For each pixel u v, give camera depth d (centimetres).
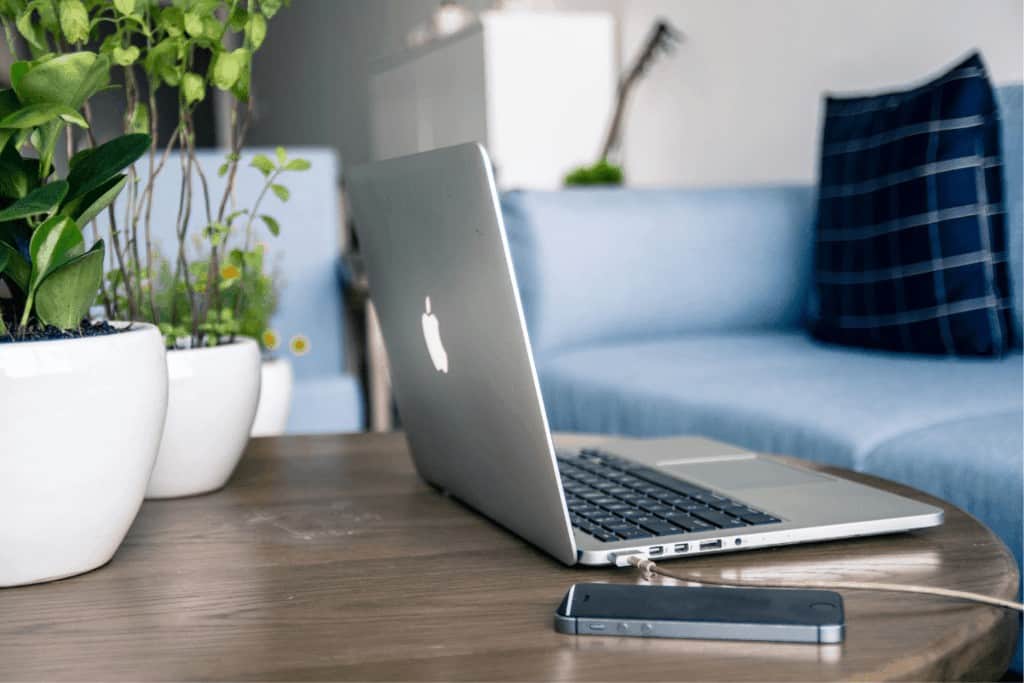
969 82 182
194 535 87
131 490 77
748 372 183
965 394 152
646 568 71
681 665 56
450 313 80
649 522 79
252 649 61
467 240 74
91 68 74
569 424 209
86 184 77
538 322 227
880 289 193
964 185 180
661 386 183
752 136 336
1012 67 241
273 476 108
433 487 101
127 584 74
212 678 57
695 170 365
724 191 242
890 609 64
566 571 74
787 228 241
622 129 404
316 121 754
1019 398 150
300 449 121
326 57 721
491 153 400
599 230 228
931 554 75
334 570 76
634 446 111
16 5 87
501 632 62
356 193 96
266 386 183
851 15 291
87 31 88
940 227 182
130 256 107
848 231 202
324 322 263
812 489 88
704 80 356
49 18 88
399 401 102
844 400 154
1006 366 173
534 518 76
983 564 72
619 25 404
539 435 71
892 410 146
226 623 65
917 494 92
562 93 403
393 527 87
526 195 229
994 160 182
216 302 111
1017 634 67
